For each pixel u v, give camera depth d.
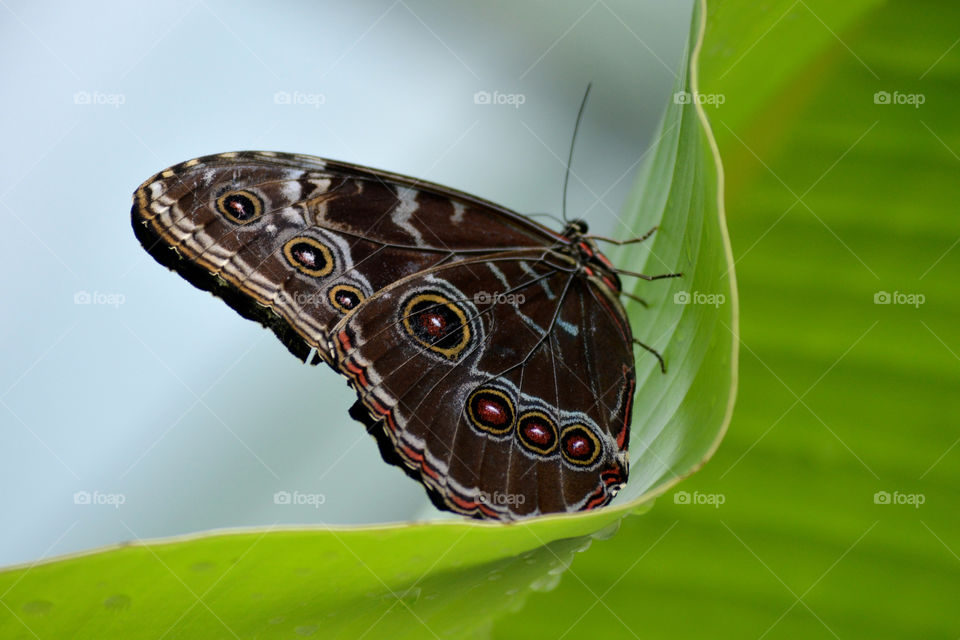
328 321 0.52
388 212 0.52
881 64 0.49
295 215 0.52
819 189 0.49
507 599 0.47
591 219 0.58
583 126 0.59
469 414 0.53
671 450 0.48
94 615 0.42
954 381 0.48
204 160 0.51
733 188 0.49
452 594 0.47
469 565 0.47
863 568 0.47
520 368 0.53
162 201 0.51
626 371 0.51
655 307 0.50
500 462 0.52
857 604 0.47
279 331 0.52
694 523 0.48
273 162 0.52
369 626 0.47
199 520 0.56
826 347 0.48
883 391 0.48
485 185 0.58
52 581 0.40
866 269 0.48
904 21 0.49
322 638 0.47
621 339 0.52
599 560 0.48
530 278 0.53
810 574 0.48
